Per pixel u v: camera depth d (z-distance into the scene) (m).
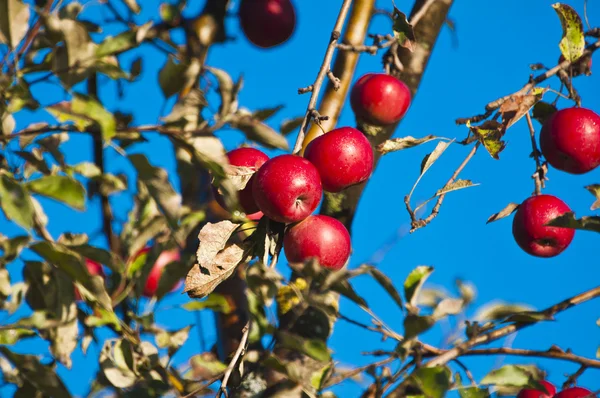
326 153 1.44
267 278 1.35
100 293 1.40
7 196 1.29
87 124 1.33
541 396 1.51
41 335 1.48
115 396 1.51
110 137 1.29
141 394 1.47
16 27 1.36
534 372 1.46
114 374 1.48
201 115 1.37
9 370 1.48
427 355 1.45
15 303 1.47
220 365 1.51
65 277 1.45
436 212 1.47
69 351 1.48
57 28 1.35
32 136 1.46
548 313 1.48
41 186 1.31
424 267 1.46
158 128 1.35
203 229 1.41
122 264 1.40
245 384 1.45
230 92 1.48
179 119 1.35
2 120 1.39
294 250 1.43
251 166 1.44
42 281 1.46
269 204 1.40
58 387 1.43
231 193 1.38
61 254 1.38
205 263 1.40
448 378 1.35
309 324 1.47
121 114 1.43
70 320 1.46
